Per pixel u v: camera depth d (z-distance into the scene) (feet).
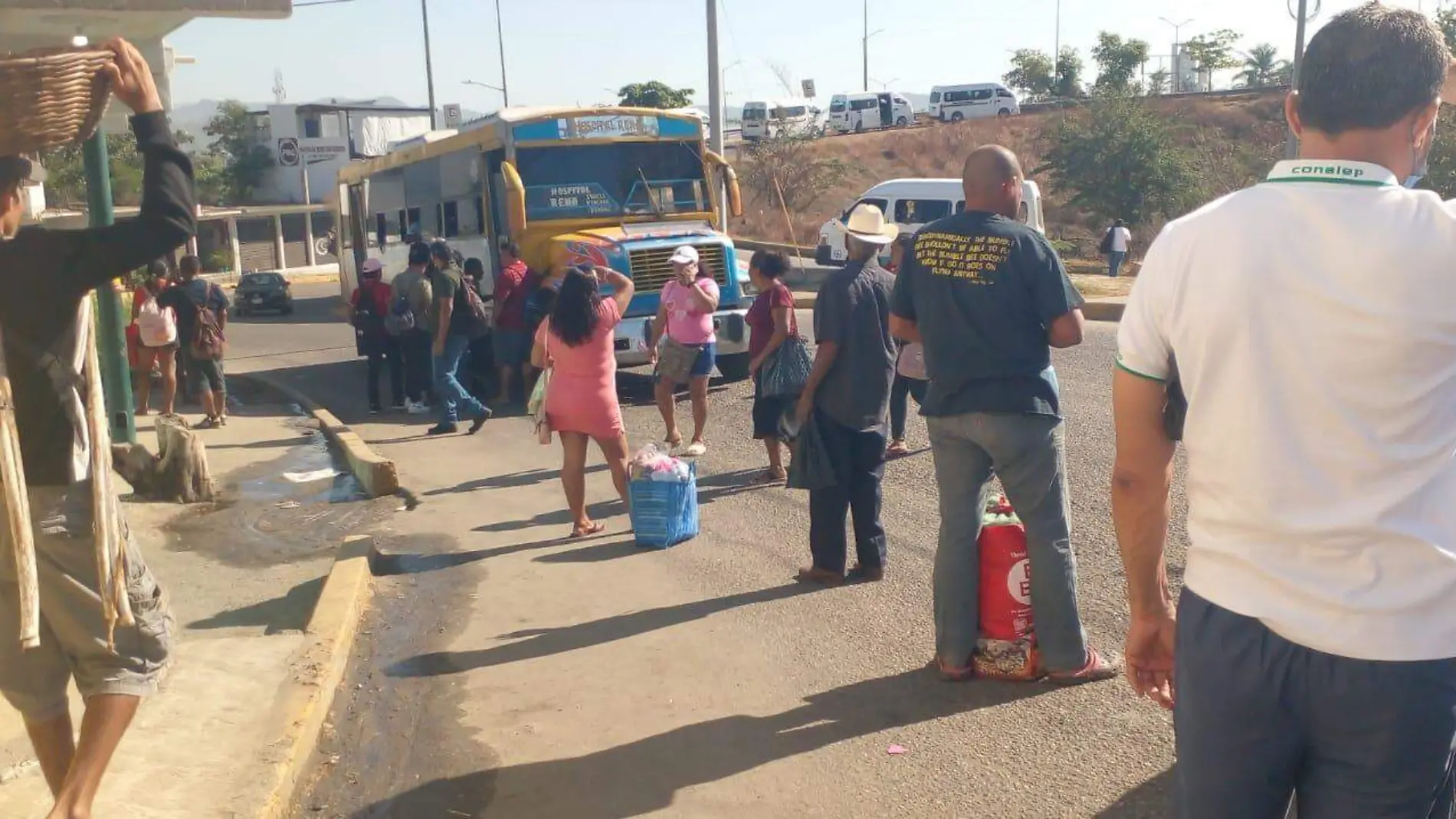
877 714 15.94
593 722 16.22
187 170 10.62
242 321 106.01
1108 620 18.98
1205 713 7.17
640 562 23.65
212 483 31.09
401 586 22.95
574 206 47.47
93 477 10.42
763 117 189.26
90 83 10.03
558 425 25.16
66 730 11.53
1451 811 7.09
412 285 43.70
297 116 201.67
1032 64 223.30
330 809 14.32
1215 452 7.06
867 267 20.39
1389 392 6.56
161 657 11.30
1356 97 6.73
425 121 215.10
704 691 17.07
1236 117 154.51
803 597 20.88
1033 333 15.52
